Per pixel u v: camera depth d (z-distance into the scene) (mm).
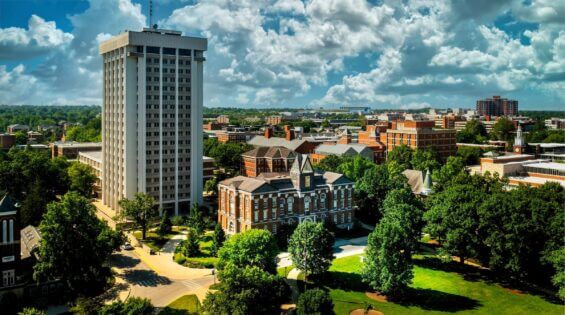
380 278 98812
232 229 143625
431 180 172125
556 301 99562
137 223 145375
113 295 101875
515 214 103812
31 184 165250
